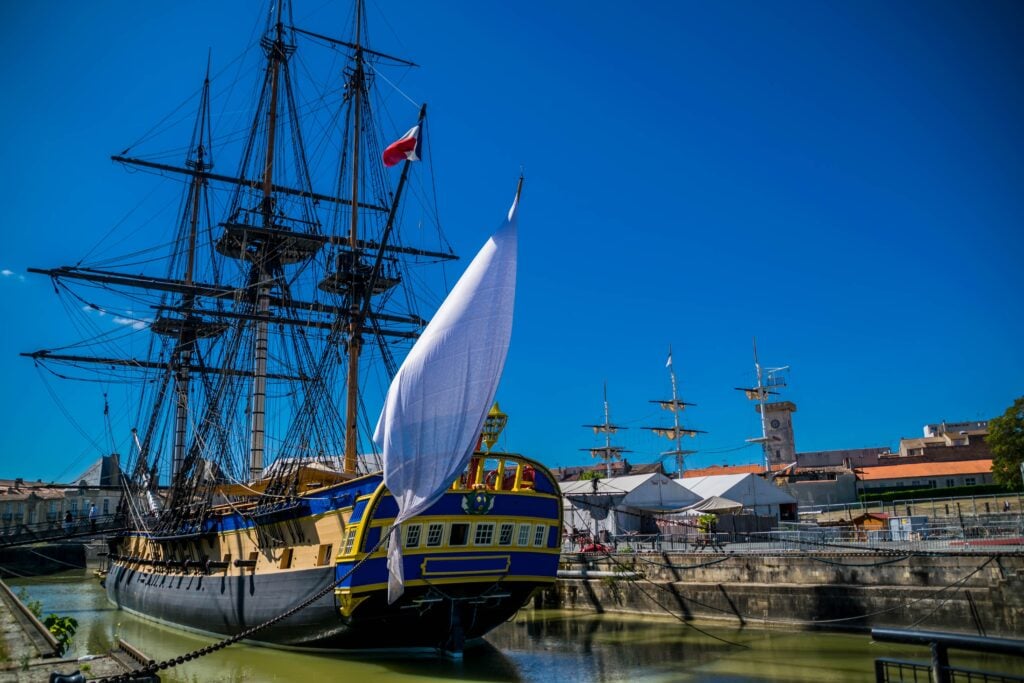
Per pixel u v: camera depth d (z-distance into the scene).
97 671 18.12
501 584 31.25
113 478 101.31
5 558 89.62
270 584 32.91
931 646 9.12
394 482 25.98
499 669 28.45
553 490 33.03
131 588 51.41
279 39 61.44
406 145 29.38
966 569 33.00
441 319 26.83
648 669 28.09
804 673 26.83
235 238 58.25
